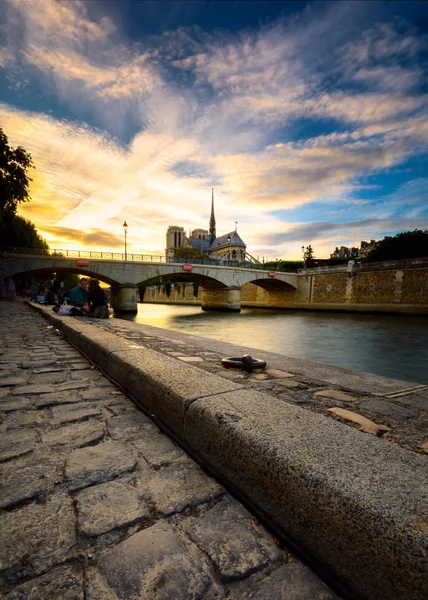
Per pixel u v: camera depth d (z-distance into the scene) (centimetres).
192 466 174
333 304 4900
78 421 232
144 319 3688
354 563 99
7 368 391
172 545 119
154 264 4191
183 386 217
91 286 1009
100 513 134
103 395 290
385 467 121
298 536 117
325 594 102
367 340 2091
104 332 517
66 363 422
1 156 2148
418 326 2852
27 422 229
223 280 4838
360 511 100
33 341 617
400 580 87
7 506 136
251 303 6781
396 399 268
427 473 118
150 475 164
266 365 392
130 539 121
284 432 150
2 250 3250
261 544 121
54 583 102
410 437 192
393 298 4097
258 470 136
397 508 98
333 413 230
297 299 5544
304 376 343
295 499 119
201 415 178
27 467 169
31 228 4719
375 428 204
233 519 134
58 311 1067
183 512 137
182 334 684
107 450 189
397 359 1514
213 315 4341
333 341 2055
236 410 175
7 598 97
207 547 118
